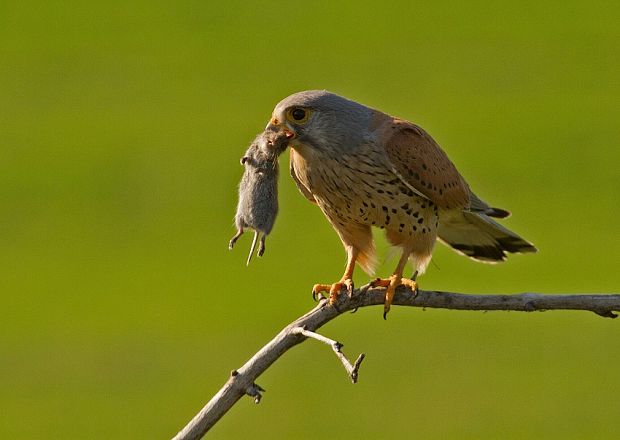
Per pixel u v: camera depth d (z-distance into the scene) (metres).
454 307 6.94
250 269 18.41
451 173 7.63
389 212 7.39
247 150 6.99
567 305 6.54
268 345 5.95
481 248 8.57
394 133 7.34
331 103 7.17
